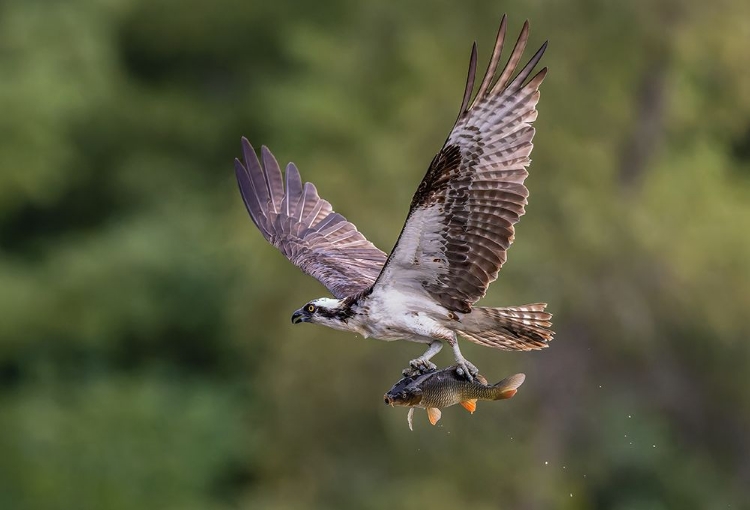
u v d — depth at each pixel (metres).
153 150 27.91
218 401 22.94
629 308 17.69
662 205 18.25
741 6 17.83
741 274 18.02
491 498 17.09
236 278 22.94
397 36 20.44
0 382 24.48
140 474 21.58
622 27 17.78
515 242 17.09
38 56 25.72
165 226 24.81
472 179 7.63
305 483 17.45
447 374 8.04
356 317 8.34
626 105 18.44
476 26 18.56
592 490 18.67
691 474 18.75
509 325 8.22
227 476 22.44
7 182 25.27
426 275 8.05
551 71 17.95
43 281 24.52
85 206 27.72
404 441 16.72
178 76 29.30
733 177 20.00
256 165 9.98
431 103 18.12
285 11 28.70
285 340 17.17
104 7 27.28
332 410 17.06
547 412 17.77
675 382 18.66
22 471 21.50
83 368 24.28
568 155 17.72
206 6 28.69
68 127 27.03
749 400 18.75
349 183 17.66
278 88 26.58
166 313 24.08
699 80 18.97
